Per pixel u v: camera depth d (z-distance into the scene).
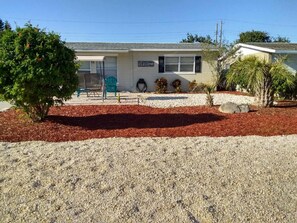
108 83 14.89
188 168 4.34
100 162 4.55
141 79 19.16
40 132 6.81
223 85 19.22
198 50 19.00
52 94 7.19
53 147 5.53
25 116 7.85
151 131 7.08
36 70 6.60
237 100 13.32
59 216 3.08
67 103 12.05
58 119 8.01
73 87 7.68
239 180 3.92
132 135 6.68
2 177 4.02
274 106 10.89
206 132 6.99
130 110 10.19
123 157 4.82
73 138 6.42
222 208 3.23
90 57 17.67
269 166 4.41
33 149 5.41
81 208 3.24
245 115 9.16
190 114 9.41
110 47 19.30
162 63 19.25
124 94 16.58
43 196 3.51
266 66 10.37
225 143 5.83
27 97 6.93
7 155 5.00
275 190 3.64
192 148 5.41
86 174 4.11
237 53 18.56
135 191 3.62
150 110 10.27
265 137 6.46
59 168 4.34
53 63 6.91
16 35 6.92
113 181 3.89
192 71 19.48
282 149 5.35
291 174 4.11
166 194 3.55
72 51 7.66
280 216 3.07
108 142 5.91
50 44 6.95
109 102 12.59
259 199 3.42
